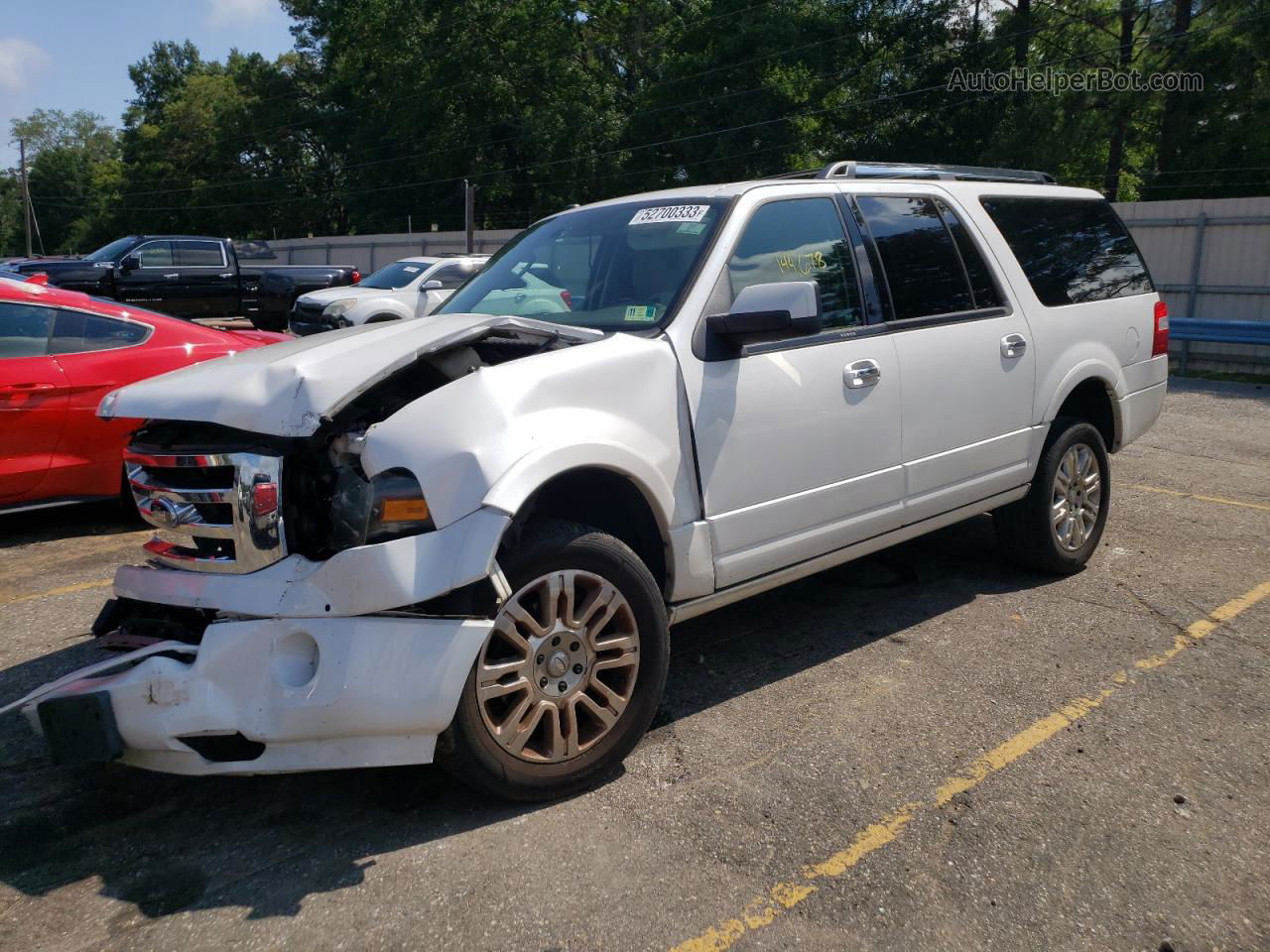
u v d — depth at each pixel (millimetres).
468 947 2633
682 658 4531
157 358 6598
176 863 3004
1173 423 10586
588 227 4477
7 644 4637
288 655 2936
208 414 3127
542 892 2854
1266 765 3578
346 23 45969
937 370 4578
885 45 33844
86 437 6324
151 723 2959
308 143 58594
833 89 33969
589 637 3328
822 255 4305
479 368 3385
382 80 46438
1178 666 4406
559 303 4145
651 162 38844
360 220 49719
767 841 3109
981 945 2664
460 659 2979
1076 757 3627
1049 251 5500
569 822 3207
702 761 3602
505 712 3221
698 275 3861
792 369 3986
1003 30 31750
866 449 4273
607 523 3775
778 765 3568
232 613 3035
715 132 35438
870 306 4398
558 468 3150
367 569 2885
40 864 2998
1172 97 27281
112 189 73250
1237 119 26938
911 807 3301
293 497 3064
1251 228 16156
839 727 3855
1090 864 3010
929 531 4746
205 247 19500
